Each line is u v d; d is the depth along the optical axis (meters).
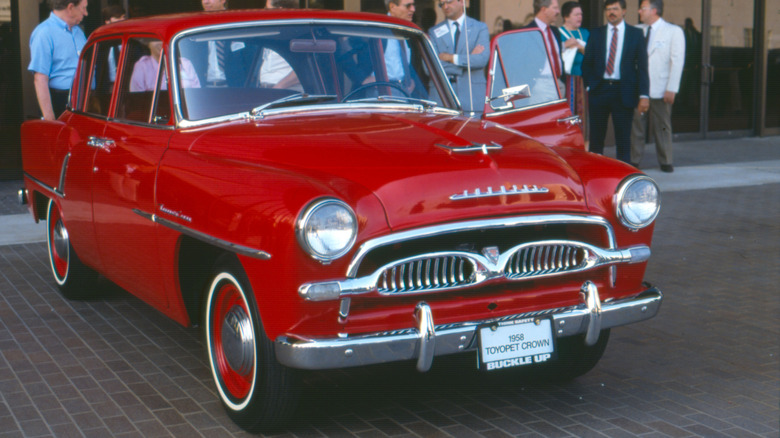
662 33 12.16
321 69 4.85
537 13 9.56
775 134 17.47
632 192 4.02
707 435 3.99
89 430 4.04
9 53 11.22
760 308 6.10
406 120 4.45
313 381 4.68
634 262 4.06
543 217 3.80
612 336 5.48
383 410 4.29
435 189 3.70
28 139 6.55
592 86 11.23
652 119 12.52
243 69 4.73
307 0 12.73
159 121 4.71
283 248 3.49
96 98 5.60
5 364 4.93
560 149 4.40
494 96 5.50
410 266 3.67
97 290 6.20
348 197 3.57
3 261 7.45
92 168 5.19
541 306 3.96
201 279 4.40
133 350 5.18
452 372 4.82
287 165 3.91
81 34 9.07
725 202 10.36
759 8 16.84
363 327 3.64
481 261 3.75
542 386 4.62
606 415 4.22
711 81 16.50
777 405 4.36
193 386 4.60
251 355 3.86
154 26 4.98
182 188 4.15
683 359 5.05
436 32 7.88
